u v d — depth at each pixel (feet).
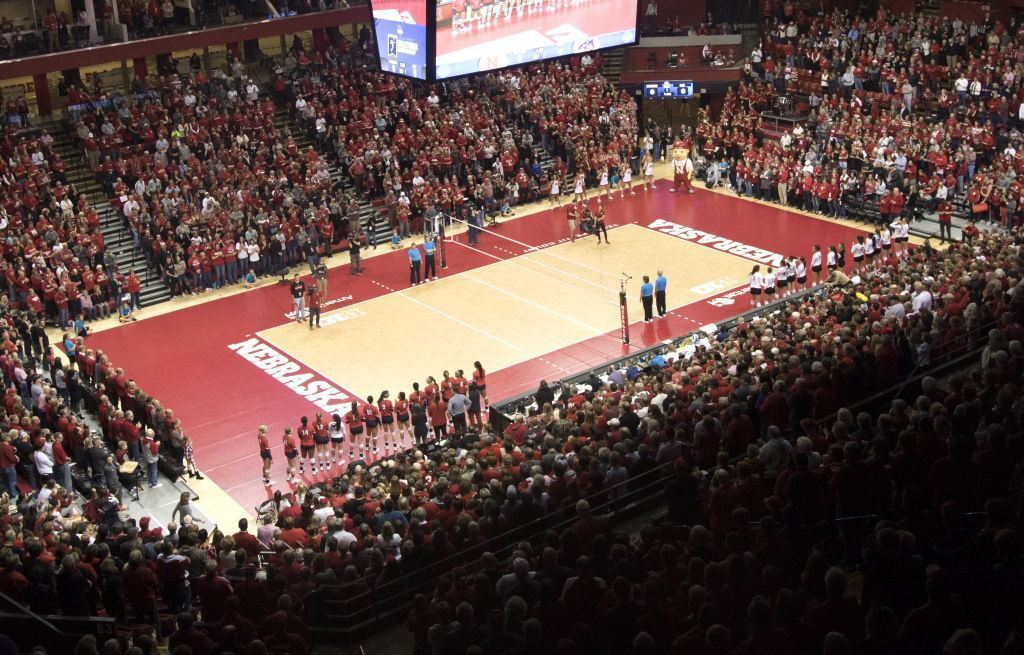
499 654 41.65
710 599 41.91
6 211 143.54
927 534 45.73
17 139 153.99
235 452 112.98
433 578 56.08
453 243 162.40
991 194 151.33
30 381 116.06
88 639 42.24
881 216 156.97
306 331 137.69
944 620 37.83
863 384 69.97
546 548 47.62
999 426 49.11
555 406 101.14
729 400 72.69
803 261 140.26
